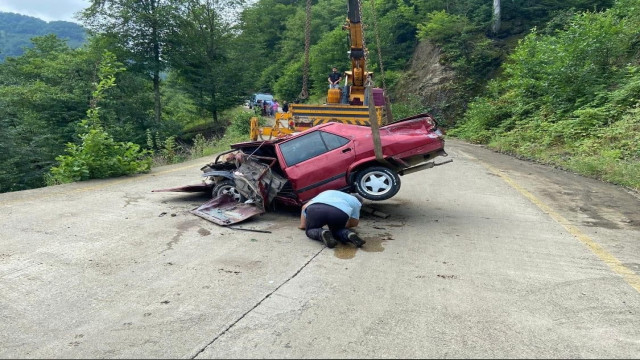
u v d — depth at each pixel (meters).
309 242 5.85
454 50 32.69
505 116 23.33
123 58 33.38
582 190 9.37
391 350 3.24
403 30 40.12
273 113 41.22
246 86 40.09
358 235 6.14
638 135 12.93
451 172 11.80
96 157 10.95
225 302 4.04
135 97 31.94
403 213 7.47
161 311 3.86
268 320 3.69
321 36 55.12
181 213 7.27
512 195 8.88
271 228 6.53
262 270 4.83
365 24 40.09
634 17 19.77
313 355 3.17
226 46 39.16
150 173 11.89
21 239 5.80
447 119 30.39
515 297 4.16
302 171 7.12
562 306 3.98
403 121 7.29
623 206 7.93
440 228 6.56
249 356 3.16
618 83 16.55
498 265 5.01
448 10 36.44
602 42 17.33
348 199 5.85
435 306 3.96
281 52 61.69
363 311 3.86
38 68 35.94
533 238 6.04
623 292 4.28
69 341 3.37
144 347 3.29
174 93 47.28
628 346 3.31
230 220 6.72
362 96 15.30
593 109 15.46
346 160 7.11
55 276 4.61
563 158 13.90
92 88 28.58
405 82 36.31
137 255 5.27
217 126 39.53
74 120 28.38
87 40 34.31
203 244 5.71
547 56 19.59
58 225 6.48
